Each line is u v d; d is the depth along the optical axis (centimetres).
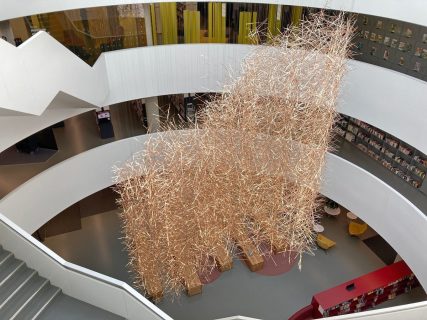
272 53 622
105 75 757
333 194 820
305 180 648
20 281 407
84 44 771
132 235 714
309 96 615
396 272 812
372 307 828
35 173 838
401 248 677
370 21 852
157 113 915
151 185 568
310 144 638
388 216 700
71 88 619
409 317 389
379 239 1002
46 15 776
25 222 682
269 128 619
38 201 708
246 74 615
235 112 598
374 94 688
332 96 616
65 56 596
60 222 1038
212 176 587
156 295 779
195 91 861
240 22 810
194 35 834
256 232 748
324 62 607
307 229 739
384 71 662
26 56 507
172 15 814
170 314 796
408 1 570
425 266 622
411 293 853
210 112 619
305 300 838
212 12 809
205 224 617
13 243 415
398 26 789
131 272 877
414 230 641
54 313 393
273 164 652
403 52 795
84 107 741
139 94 826
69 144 949
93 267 899
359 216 773
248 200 649
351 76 712
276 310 816
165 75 829
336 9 671
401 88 639
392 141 828
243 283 874
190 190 597
